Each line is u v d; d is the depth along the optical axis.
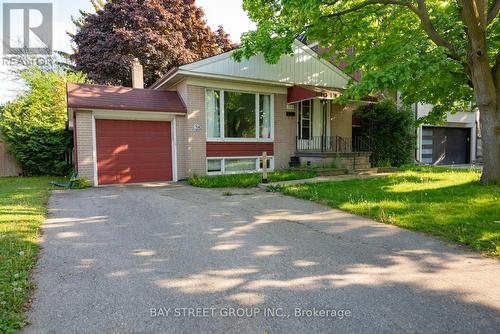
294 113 13.88
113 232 5.16
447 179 9.60
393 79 7.25
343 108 15.02
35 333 2.49
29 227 5.19
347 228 5.32
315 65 14.27
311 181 10.00
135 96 11.71
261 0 11.48
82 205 7.24
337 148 14.72
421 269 3.71
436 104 11.55
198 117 11.93
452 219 5.36
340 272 3.64
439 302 2.97
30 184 11.40
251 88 12.88
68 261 3.94
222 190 9.39
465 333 2.50
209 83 12.05
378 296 3.09
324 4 9.75
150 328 2.56
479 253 4.15
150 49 21.22
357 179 10.27
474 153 19.78
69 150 15.86
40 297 3.04
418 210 5.99
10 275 3.39
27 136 15.14
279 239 4.80
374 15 11.19
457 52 8.24
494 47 9.06
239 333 2.50
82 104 10.32
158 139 11.88
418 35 9.32
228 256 4.12
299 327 2.58
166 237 4.90
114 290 3.20
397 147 14.80
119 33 21.16
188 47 24.58
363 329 2.55
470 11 7.59
